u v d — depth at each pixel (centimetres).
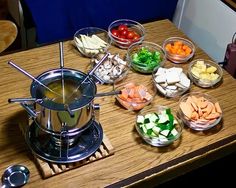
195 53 159
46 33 193
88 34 161
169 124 120
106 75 138
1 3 254
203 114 126
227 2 189
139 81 141
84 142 113
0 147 113
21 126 118
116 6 203
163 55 153
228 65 175
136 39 159
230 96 139
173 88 135
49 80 105
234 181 184
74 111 98
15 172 106
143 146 117
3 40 155
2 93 130
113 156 113
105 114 126
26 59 146
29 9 182
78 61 148
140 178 108
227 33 196
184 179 184
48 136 112
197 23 215
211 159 122
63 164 108
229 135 124
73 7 193
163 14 218
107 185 106
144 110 126
